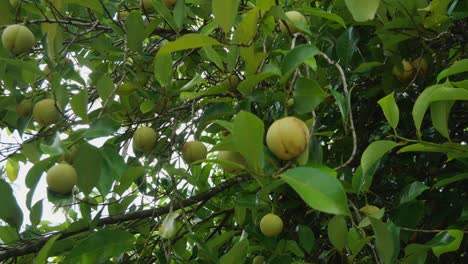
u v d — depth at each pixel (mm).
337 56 1548
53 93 1401
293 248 1411
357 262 1253
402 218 1353
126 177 1343
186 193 1824
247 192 1554
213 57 1311
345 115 1143
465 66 1109
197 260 1552
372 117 1707
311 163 1124
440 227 1481
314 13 1292
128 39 1466
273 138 1113
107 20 1673
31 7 1548
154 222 1623
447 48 1561
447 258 1544
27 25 1508
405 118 1622
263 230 1367
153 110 1588
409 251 1183
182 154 1410
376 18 1494
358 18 1027
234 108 1374
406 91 1589
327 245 1546
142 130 1475
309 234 1428
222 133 1542
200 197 1509
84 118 1311
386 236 1104
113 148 1366
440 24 1457
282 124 1115
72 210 1811
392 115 1120
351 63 1626
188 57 1763
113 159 1358
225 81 1367
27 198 1281
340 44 1515
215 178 2031
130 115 1597
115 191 1362
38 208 1333
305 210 1570
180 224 1653
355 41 1501
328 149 1663
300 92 1174
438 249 1167
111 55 1594
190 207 1783
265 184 1110
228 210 1687
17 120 1505
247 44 1182
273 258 1438
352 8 1029
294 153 1107
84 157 1268
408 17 1439
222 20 1134
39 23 1618
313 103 1163
